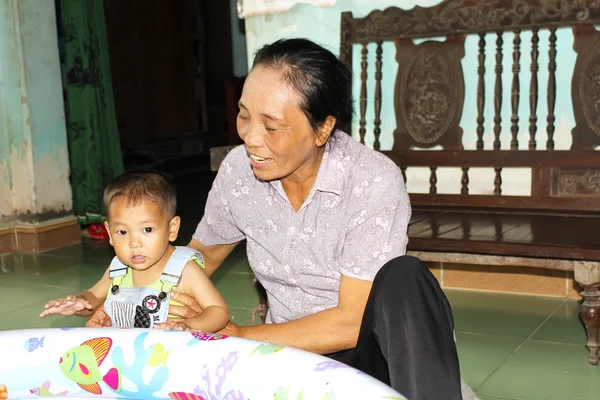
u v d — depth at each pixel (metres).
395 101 3.92
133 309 1.94
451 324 1.52
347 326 1.68
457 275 4.05
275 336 1.71
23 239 5.46
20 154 5.42
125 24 9.98
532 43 3.64
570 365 2.95
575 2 3.46
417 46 3.84
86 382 1.46
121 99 9.91
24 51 5.34
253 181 1.80
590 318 2.90
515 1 3.60
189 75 11.31
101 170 5.94
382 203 1.67
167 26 10.84
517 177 3.88
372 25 3.92
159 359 1.41
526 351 3.11
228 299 4.05
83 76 5.84
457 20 3.73
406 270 1.48
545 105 3.78
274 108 1.52
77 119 5.87
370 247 1.66
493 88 3.89
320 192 1.71
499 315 3.60
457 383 1.44
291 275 1.78
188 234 5.88
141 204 1.88
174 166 10.00
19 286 4.48
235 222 1.86
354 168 1.69
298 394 1.21
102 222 5.92
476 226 3.21
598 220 3.26
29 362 1.46
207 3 11.60
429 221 3.38
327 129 1.62
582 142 3.53
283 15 4.15
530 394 2.67
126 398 1.46
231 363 1.34
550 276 3.86
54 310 1.81
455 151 3.78
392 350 1.44
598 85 3.47
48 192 5.53
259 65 1.56
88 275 4.71
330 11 4.06
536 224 3.21
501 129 3.86
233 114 8.54
